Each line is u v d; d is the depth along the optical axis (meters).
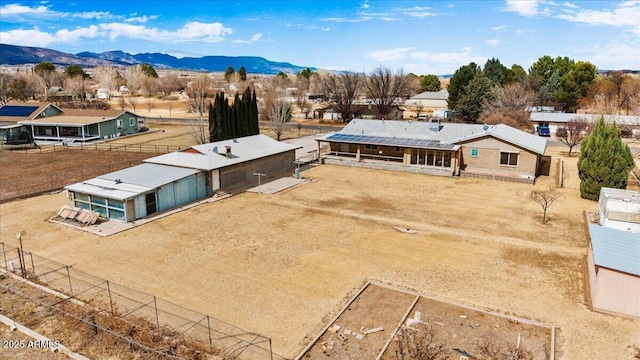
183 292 18.53
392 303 17.53
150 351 14.29
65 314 16.56
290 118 83.19
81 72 160.12
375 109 84.81
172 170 32.06
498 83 90.31
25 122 60.69
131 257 22.14
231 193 34.22
